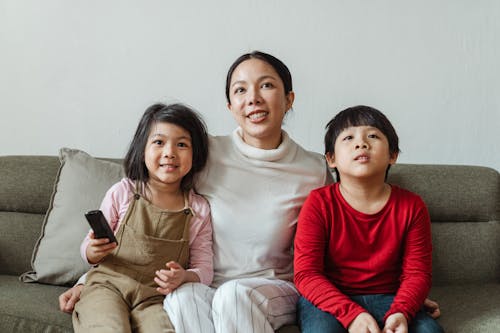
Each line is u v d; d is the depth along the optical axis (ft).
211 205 4.84
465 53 6.23
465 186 5.43
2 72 6.86
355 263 4.45
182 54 6.56
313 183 4.95
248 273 4.68
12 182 5.68
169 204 4.81
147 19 6.58
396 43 6.28
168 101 6.61
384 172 4.48
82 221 5.26
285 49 6.41
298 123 6.44
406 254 4.43
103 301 4.24
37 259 5.26
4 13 6.84
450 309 4.63
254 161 4.87
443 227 5.41
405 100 6.31
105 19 6.65
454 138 6.30
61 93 6.79
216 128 6.56
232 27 6.46
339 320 3.99
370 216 4.43
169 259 4.58
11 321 4.28
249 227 4.72
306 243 4.41
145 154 4.77
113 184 5.39
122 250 4.54
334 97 6.38
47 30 6.77
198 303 4.15
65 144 6.81
